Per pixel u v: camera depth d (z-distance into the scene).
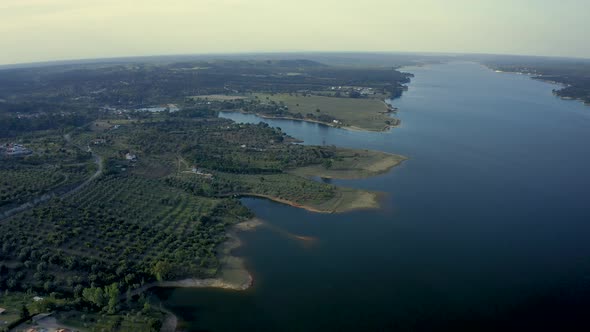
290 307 132.50
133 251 155.75
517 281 144.38
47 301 122.56
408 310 130.62
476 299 135.25
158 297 137.25
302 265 156.00
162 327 122.56
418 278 147.25
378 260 158.88
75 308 125.69
